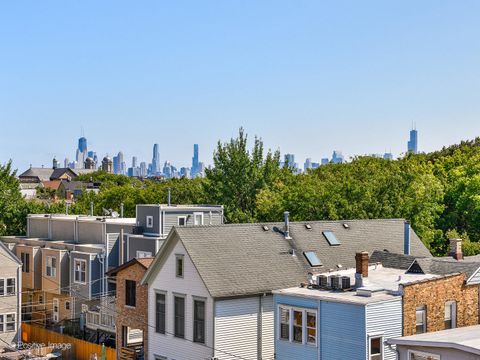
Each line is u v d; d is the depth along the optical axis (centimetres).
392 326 3219
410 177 6525
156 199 10169
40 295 6269
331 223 4653
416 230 6203
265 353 3834
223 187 8444
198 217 5809
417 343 2675
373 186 6309
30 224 7044
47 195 16162
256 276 3875
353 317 3178
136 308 4419
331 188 6481
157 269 4125
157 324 4128
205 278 3719
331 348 3278
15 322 5753
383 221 4919
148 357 4197
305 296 3391
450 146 10188
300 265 4119
